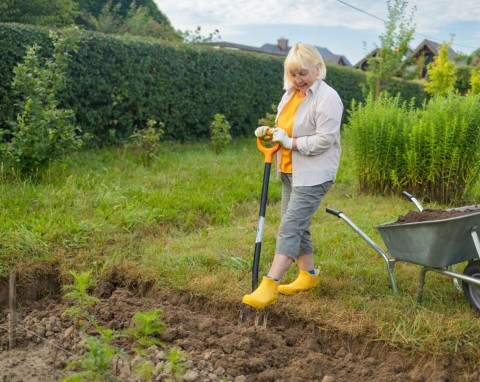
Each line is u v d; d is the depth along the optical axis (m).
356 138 8.11
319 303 4.12
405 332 3.59
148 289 4.54
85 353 3.43
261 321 4.02
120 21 18.16
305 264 4.34
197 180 8.11
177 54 12.03
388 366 3.42
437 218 3.96
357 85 18.42
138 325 3.71
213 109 13.27
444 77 16.89
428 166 7.68
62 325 3.91
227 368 3.38
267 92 14.91
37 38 9.24
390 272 4.29
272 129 4.01
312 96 3.96
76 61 9.90
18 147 7.22
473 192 8.09
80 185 7.14
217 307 4.21
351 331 3.71
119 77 10.70
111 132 10.62
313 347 3.70
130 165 8.95
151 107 11.59
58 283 4.65
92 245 5.19
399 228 3.90
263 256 5.08
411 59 16.52
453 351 3.41
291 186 4.20
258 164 9.74
